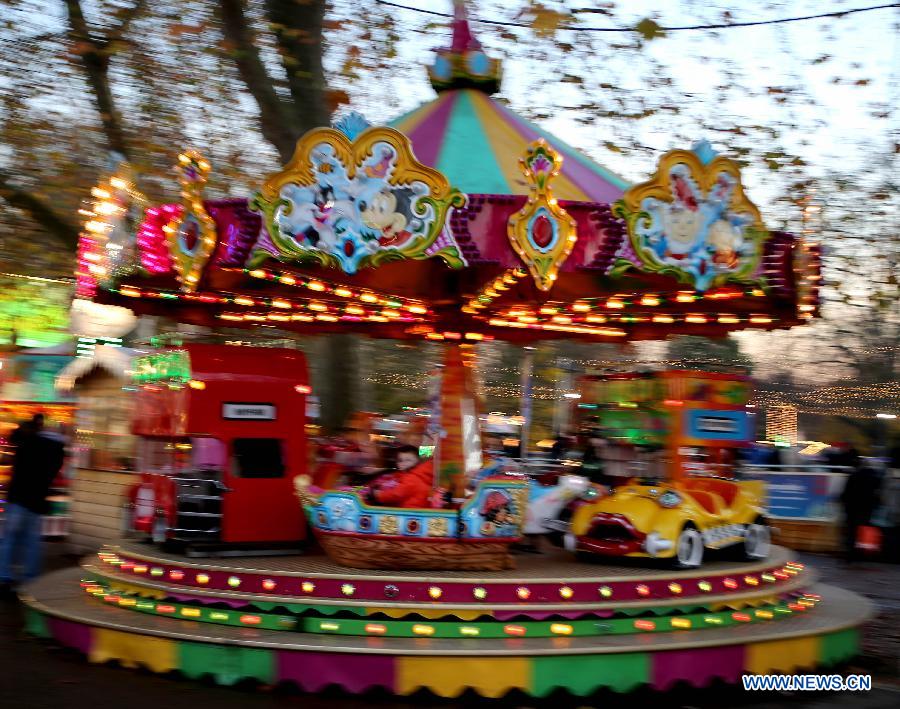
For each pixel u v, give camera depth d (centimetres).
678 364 1245
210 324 1092
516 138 827
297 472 888
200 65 1408
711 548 883
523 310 959
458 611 717
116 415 1441
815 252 816
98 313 1363
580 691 680
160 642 727
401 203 662
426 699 688
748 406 989
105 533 1423
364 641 698
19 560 1137
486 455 923
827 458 2300
